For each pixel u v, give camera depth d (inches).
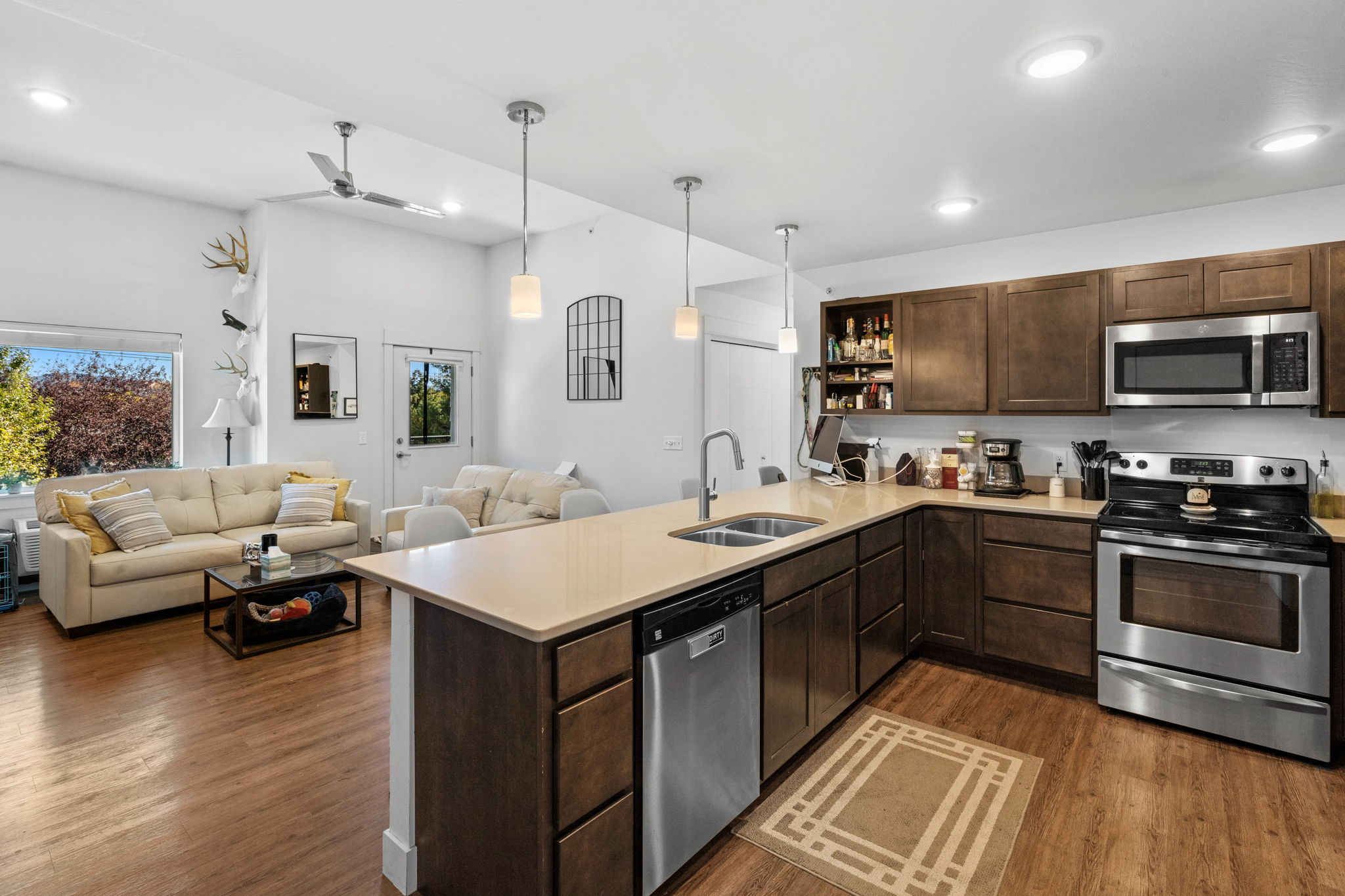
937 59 69.6
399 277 235.3
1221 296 109.3
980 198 114.8
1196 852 74.5
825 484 155.1
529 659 55.7
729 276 183.2
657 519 110.7
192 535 174.4
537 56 69.4
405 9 60.6
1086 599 113.8
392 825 71.8
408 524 96.0
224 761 93.0
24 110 140.9
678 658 67.9
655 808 65.8
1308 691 93.2
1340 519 106.7
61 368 186.2
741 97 78.4
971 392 136.4
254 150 163.0
